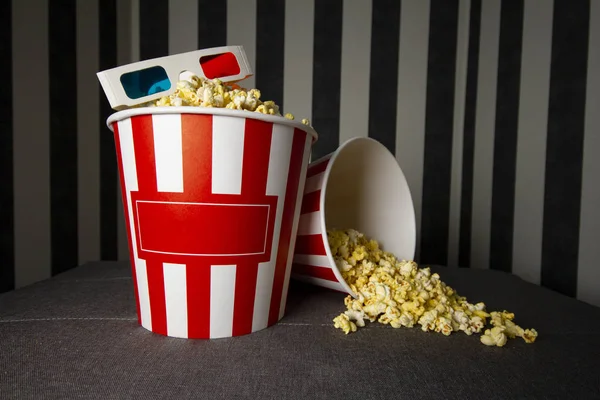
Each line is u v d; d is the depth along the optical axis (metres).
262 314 0.57
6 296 0.73
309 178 0.72
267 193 0.54
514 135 1.14
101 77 0.56
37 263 1.22
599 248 0.82
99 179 1.43
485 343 0.53
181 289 0.52
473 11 1.42
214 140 0.49
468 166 1.43
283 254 0.59
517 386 0.41
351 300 0.65
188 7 1.50
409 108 1.50
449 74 1.50
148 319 0.56
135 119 0.51
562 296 0.79
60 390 0.38
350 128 1.50
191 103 0.53
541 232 1.02
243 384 0.40
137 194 0.53
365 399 0.38
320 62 1.50
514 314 0.66
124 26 1.50
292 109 1.50
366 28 1.49
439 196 1.51
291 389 0.40
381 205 0.86
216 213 0.50
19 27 1.15
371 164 0.81
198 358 0.47
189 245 0.51
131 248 0.57
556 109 0.96
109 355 0.47
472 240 1.39
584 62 0.87
